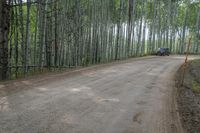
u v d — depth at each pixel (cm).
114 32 3847
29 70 1900
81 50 2802
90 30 2992
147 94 1217
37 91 1064
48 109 821
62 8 2181
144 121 797
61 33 2409
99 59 3234
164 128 752
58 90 1117
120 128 712
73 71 1827
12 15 1742
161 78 1812
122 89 1283
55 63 2228
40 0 1916
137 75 1862
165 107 1006
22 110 788
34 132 624
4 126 647
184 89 1527
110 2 3606
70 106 881
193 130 794
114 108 912
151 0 5631
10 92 1009
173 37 6706
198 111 1050
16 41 1858
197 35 7144
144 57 4259
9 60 1847
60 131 646
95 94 1109
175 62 3350
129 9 4209
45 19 2136
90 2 2988
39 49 2120
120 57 3944
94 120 757
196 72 2503
